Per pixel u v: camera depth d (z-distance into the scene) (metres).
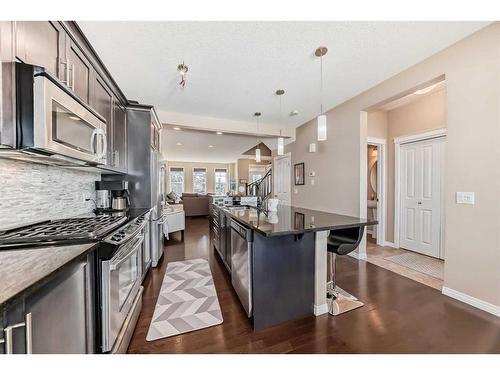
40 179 1.73
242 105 3.67
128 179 2.96
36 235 1.28
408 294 2.33
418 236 3.74
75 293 1.08
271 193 6.51
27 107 1.08
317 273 1.98
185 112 3.99
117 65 2.40
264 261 1.81
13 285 0.69
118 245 1.34
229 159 10.89
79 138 1.49
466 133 2.09
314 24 1.83
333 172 3.94
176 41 2.00
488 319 1.87
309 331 1.75
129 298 1.69
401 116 3.98
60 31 1.43
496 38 1.89
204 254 3.77
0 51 0.97
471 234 2.08
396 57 2.36
